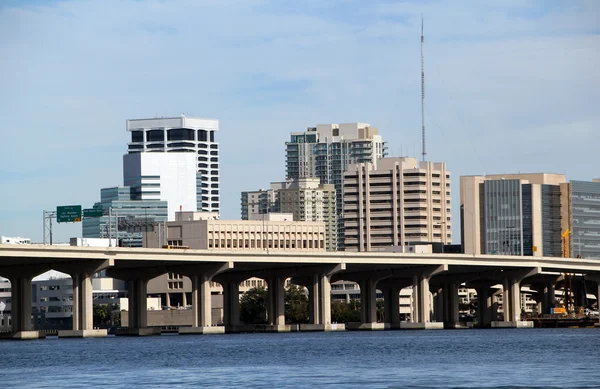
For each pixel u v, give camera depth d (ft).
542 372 638.53
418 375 631.97
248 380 613.52
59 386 599.57
